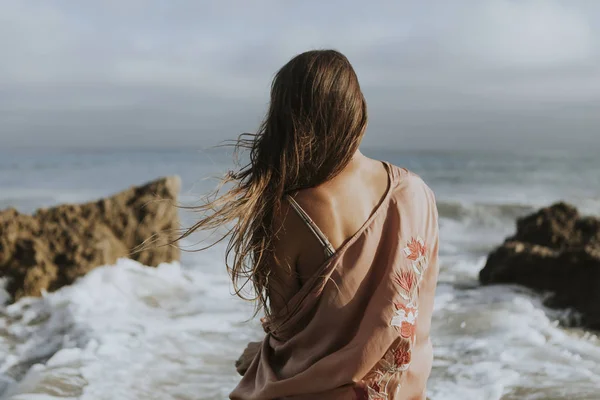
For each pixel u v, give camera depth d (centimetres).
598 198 1964
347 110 179
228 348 472
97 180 2973
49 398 361
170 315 565
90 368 415
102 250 673
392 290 179
